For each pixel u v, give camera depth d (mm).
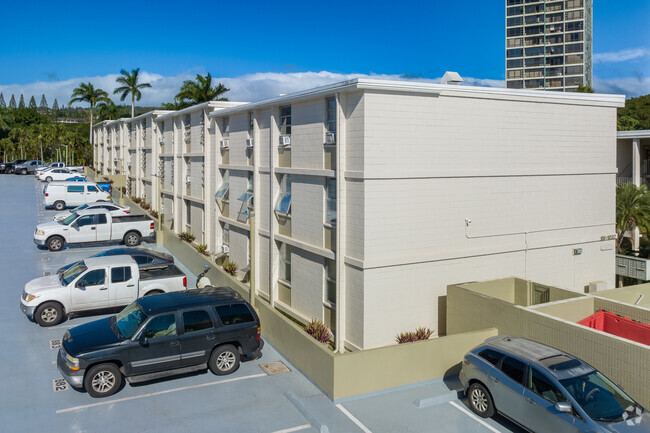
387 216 15938
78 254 25953
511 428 10984
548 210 19219
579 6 86188
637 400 10922
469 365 11719
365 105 15336
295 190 19281
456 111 16875
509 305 13961
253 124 22172
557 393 9875
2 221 33812
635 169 27969
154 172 37844
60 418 11273
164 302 13469
